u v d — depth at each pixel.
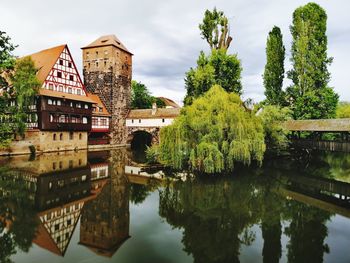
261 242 11.31
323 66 38.47
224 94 21.45
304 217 14.20
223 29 31.19
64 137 40.88
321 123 29.38
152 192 18.89
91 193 18.42
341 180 22.80
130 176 23.78
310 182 21.97
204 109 20.88
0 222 13.23
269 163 31.14
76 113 42.34
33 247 10.74
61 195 17.81
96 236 11.77
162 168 25.89
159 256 10.11
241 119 20.52
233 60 28.05
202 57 28.55
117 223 13.32
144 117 53.72
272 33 42.00
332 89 37.78
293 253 10.31
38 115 37.19
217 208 15.73
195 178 22.98
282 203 16.62
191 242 11.30
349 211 15.03
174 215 14.49
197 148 19.97
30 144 36.62
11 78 33.38
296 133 35.88
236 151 19.95
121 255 10.14
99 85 53.56
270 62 41.56
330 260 9.74
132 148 50.50
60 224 13.10
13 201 16.34
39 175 23.19
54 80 39.44
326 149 27.67
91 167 27.81
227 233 12.25
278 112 31.08
